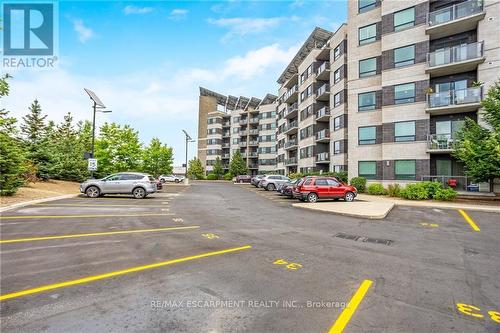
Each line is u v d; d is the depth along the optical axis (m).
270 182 30.81
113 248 6.63
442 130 23.31
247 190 31.55
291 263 5.86
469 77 22.48
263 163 69.56
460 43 22.73
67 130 39.97
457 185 22.06
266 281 4.82
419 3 23.80
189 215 12.09
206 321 3.45
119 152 28.50
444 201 18.66
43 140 25.62
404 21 24.61
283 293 4.35
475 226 10.66
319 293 4.38
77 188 23.44
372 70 27.06
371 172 26.53
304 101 41.41
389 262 6.10
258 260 6.00
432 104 22.70
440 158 23.30
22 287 4.33
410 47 24.17
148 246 6.89
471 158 17.52
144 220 10.48
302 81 42.66
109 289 4.34
